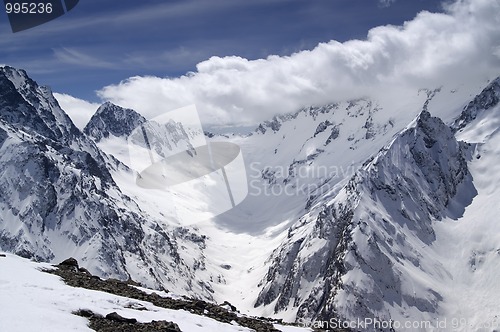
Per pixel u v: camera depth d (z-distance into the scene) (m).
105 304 31.92
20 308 26.30
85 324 27.14
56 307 28.38
